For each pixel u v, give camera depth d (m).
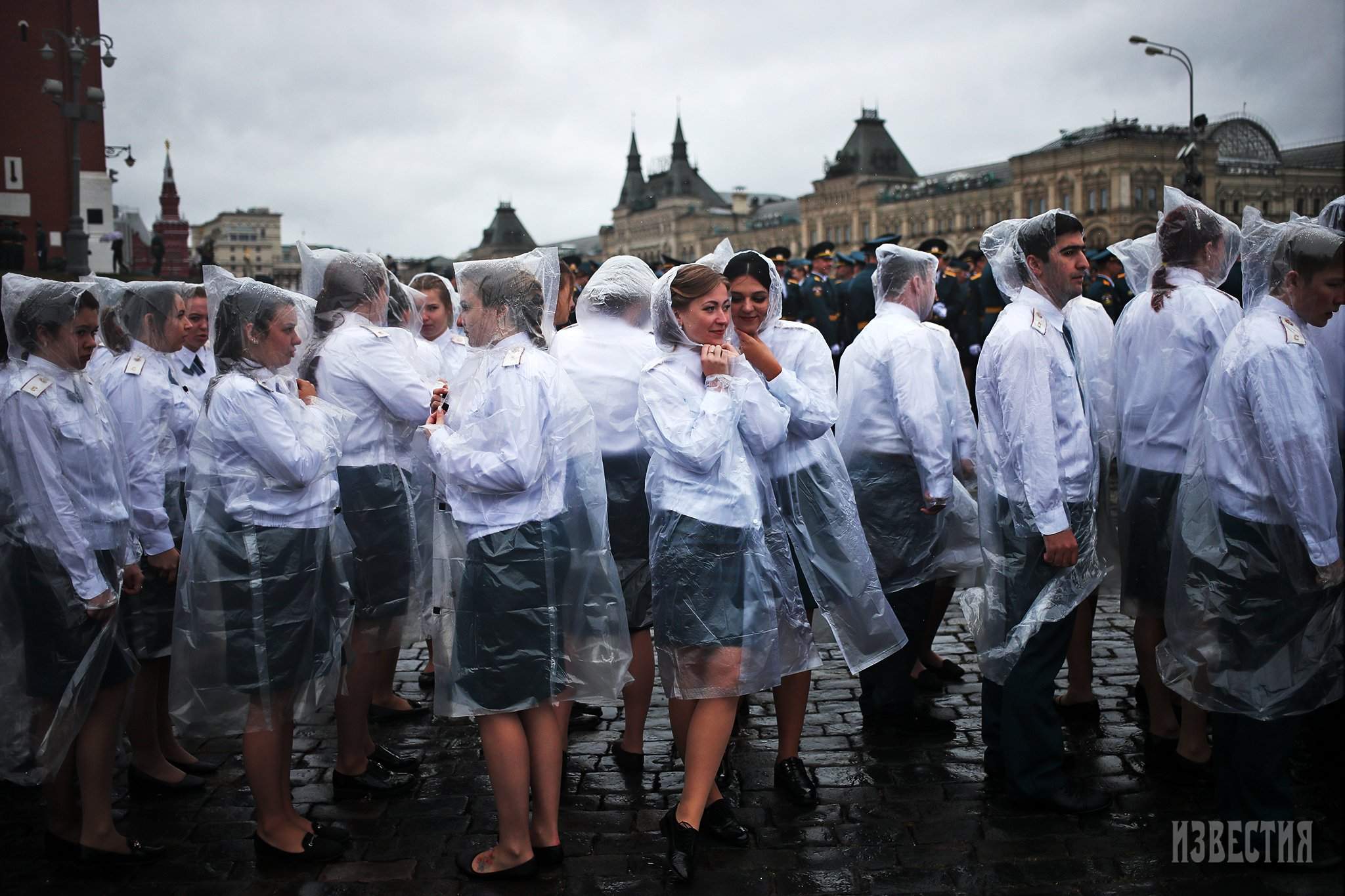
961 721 4.94
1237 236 4.34
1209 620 3.61
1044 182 62.06
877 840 3.80
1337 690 3.51
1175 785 4.16
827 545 4.14
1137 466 4.38
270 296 3.71
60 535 3.55
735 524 3.66
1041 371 3.87
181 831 4.01
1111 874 3.51
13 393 3.54
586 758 4.62
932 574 4.82
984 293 12.22
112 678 3.73
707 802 3.82
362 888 3.56
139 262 55.53
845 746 4.68
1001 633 4.04
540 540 3.54
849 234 82.38
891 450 4.75
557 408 3.61
